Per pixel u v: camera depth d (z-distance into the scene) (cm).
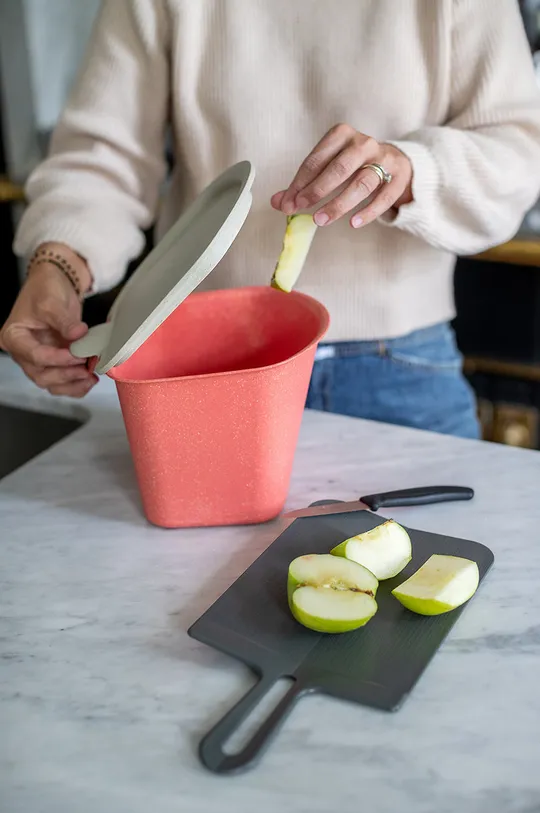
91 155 103
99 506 78
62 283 88
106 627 62
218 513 73
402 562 65
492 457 84
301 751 50
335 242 102
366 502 74
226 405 67
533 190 96
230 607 61
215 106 100
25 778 49
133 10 98
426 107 99
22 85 205
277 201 75
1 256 223
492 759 49
